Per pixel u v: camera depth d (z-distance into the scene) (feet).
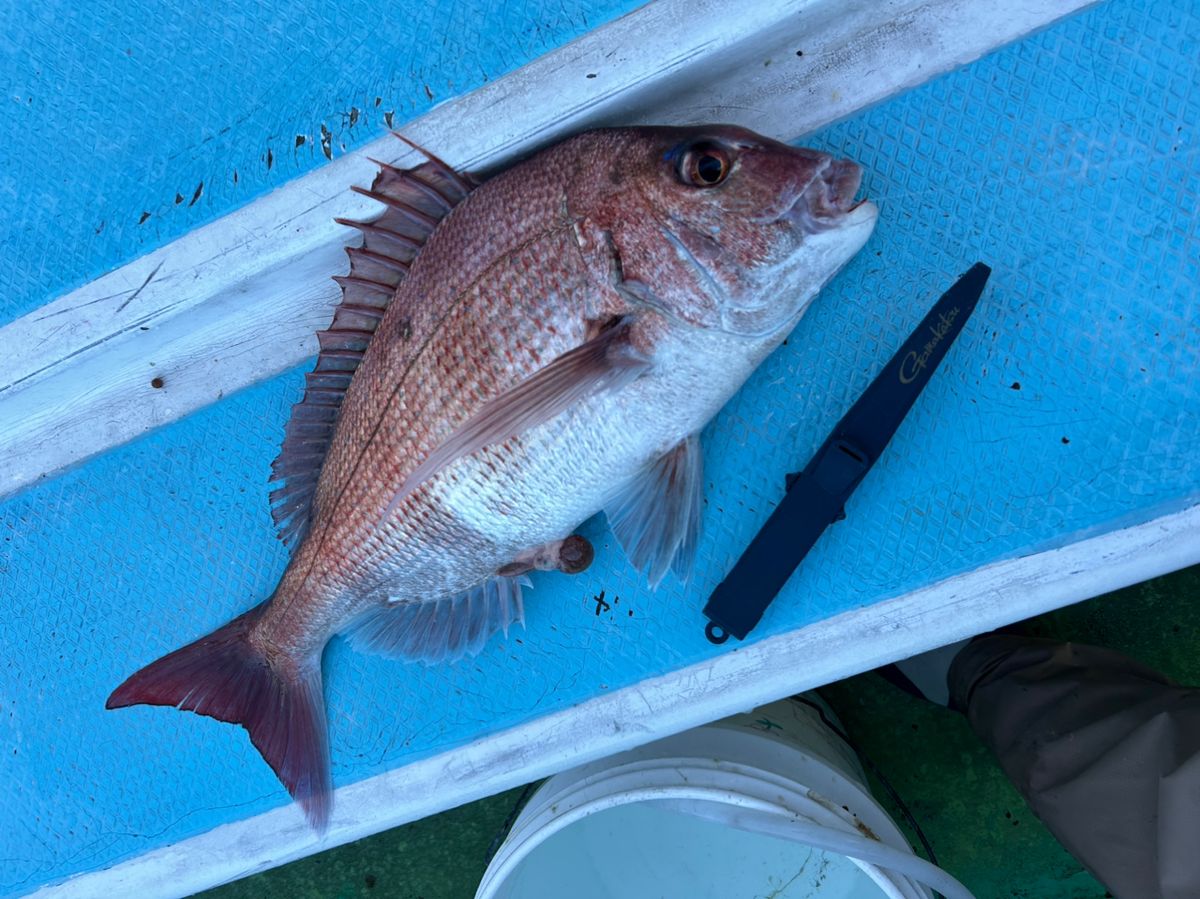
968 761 2.18
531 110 1.59
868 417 1.63
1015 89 1.63
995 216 1.65
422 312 1.54
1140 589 2.10
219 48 1.68
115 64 1.71
